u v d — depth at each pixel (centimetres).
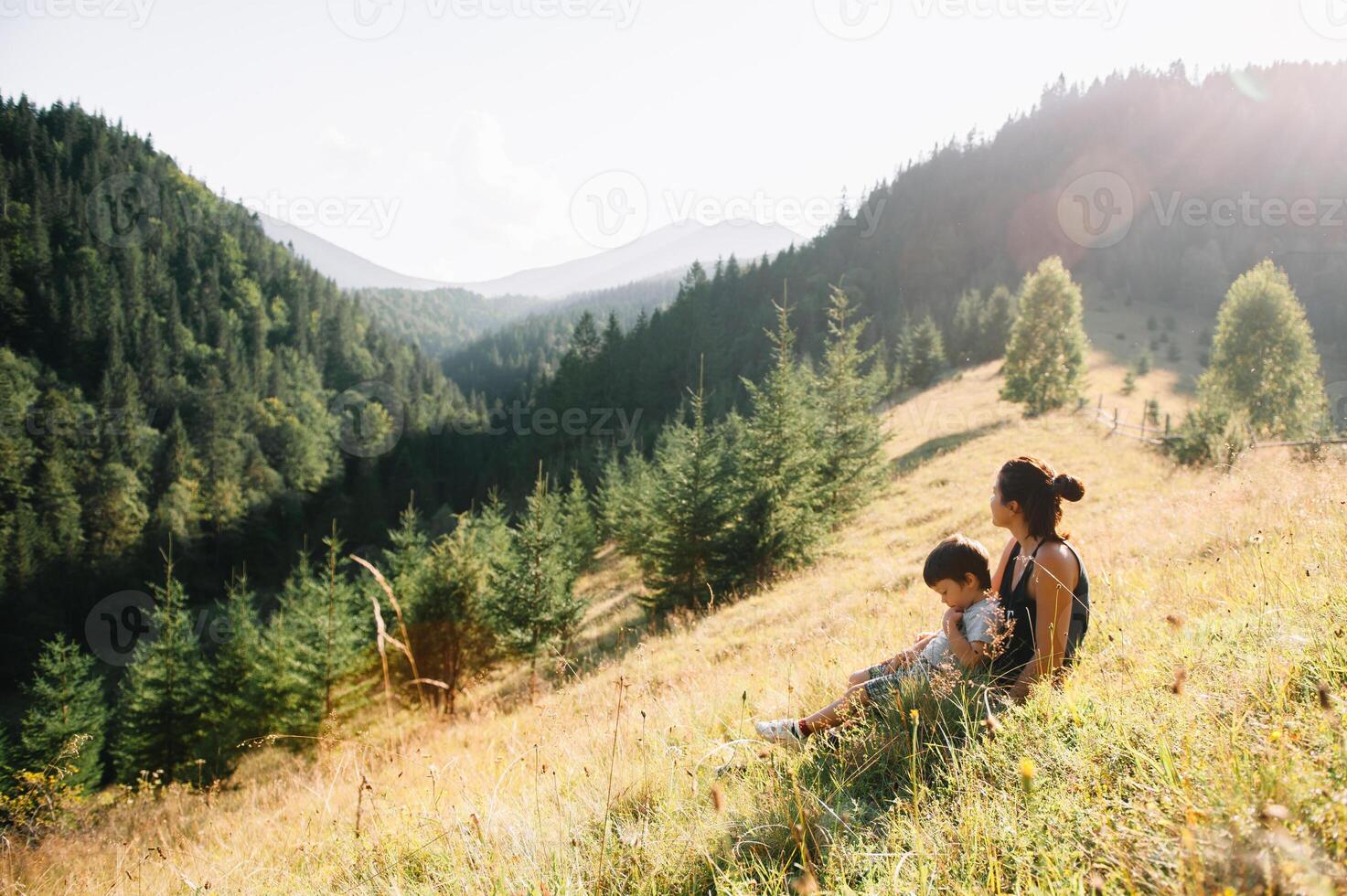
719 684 532
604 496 4712
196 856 490
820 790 251
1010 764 218
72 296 12275
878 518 2370
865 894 177
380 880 276
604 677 1052
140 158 17175
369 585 2375
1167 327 10200
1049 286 4594
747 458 2091
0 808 823
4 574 7081
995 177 17662
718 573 2047
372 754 575
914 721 258
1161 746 187
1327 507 500
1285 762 163
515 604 2130
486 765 484
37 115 16588
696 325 10294
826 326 10962
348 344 16038
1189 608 343
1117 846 161
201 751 2311
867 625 643
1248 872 132
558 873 228
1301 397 3519
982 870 176
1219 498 807
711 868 215
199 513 9050
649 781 310
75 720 2845
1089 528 925
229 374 12219
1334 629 233
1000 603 315
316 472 10944
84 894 503
